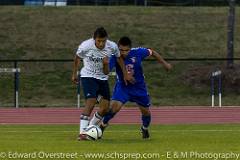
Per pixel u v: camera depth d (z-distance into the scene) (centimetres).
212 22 15025
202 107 9688
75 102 10719
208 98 10862
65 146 4144
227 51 12338
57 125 6606
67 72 11850
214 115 8112
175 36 14150
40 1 17325
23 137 4859
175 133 5316
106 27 14600
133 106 9494
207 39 14012
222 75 11325
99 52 4628
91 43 4628
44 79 11581
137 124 6694
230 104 10481
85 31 14300
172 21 15062
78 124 6788
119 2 17400
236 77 11275
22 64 11994
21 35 14012
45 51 13238
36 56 13012
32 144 4262
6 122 7156
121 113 8269
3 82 11325
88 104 4650
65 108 9512
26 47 13425
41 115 8200
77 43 13675
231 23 11806
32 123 6988
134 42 13825
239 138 4734
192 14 15575
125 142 4434
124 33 14288
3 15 15125
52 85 11394
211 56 13162
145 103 4756
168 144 4284
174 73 11756
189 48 13538
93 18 15075
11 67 11975
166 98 10931
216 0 17588
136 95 4747
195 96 10975
